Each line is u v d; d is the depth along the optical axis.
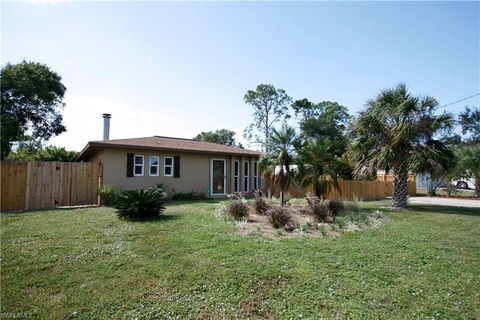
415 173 12.02
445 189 23.59
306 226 7.39
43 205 10.79
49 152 17.41
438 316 3.18
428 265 4.76
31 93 24.22
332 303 3.39
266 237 6.22
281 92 39.34
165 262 4.53
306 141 12.09
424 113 11.86
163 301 3.36
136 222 7.57
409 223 8.63
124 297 3.44
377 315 3.16
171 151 14.70
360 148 12.57
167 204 11.85
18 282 3.81
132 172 13.47
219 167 16.64
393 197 12.58
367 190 18.89
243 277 4.02
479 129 33.03
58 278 3.94
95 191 11.99
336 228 7.39
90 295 3.49
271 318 3.08
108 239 5.81
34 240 5.76
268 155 11.14
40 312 3.12
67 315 3.07
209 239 5.89
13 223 7.43
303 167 11.10
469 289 3.88
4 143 20.03
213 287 3.72
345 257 5.01
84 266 4.37
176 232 6.46
